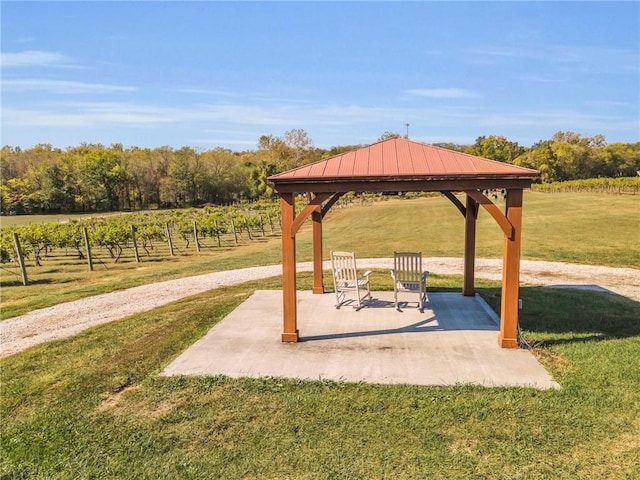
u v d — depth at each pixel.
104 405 4.98
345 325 7.33
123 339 7.16
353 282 8.16
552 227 20.88
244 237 26.23
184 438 4.29
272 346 6.46
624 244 15.91
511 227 6.00
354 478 3.65
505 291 6.14
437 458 3.86
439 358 5.88
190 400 4.97
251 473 3.77
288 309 6.56
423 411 4.57
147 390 5.24
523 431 4.19
